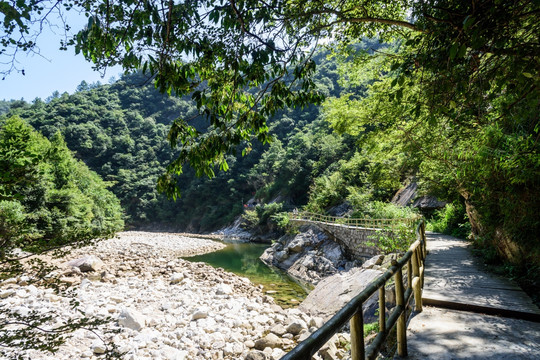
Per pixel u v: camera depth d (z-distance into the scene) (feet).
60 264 43.37
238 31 8.90
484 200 22.06
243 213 182.09
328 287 33.09
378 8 17.84
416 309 13.74
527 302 13.79
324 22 13.20
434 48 8.64
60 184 91.76
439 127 24.75
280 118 259.60
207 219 206.39
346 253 60.64
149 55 8.04
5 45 6.33
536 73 7.00
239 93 10.53
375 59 27.48
